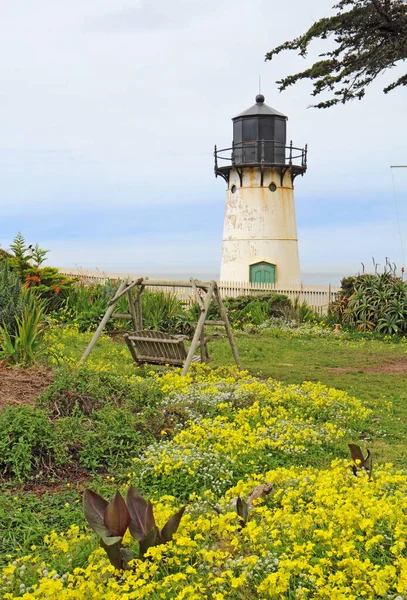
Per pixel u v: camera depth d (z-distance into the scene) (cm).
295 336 2255
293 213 3638
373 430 1053
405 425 1096
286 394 1105
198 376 1300
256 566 509
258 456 845
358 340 2250
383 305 2384
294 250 3628
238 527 552
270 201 3559
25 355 1140
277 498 666
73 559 559
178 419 966
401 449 957
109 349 1644
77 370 993
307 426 977
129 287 1414
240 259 3594
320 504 608
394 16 1569
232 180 3634
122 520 525
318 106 1725
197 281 1388
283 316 2573
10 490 723
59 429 823
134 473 772
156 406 1001
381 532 565
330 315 2559
